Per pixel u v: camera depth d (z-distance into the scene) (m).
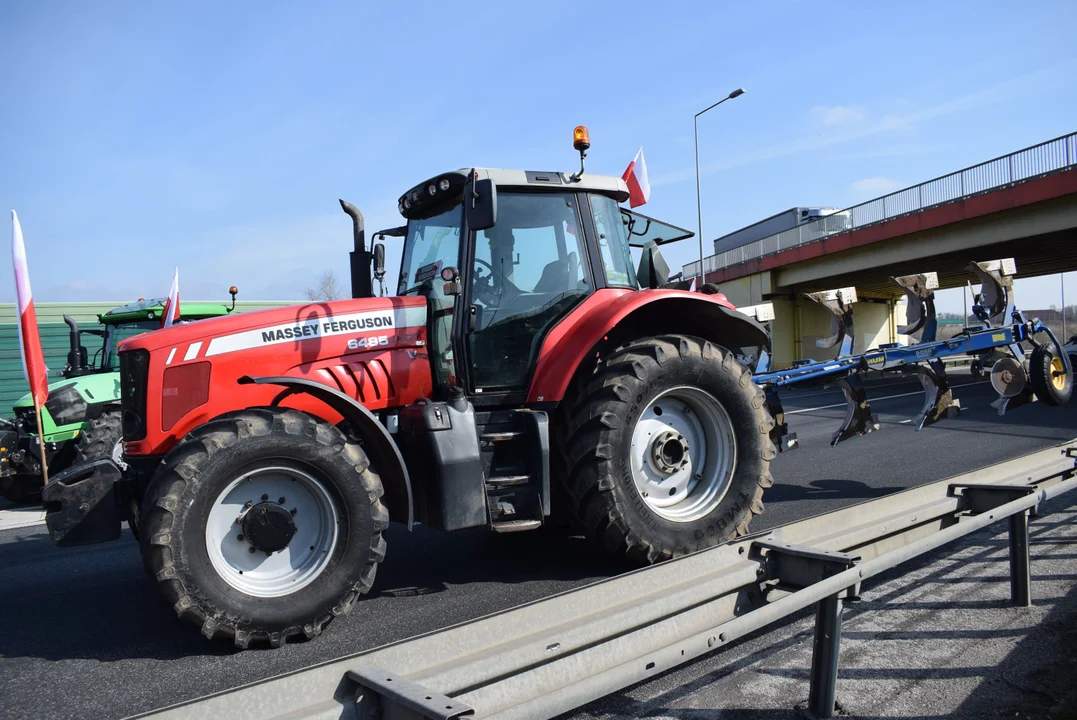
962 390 15.10
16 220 6.11
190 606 2.86
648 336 4.30
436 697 1.57
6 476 7.64
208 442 2.92
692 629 2.37
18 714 2.59
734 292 30.45
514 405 3.91
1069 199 16.80
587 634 2.09
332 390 3.16
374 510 3.19
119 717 2.54
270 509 3.04
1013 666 2.79
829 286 27.86
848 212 24.20
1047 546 4.22
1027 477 3.95
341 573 3.12
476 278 3.93
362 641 3.12
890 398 14.02
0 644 3.33
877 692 2.62
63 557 5.18
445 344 3.82
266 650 3.06
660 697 2.63
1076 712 2.45
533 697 1.86
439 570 4.16
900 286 6.06
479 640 1.97
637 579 2.34
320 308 3.67
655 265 4.47
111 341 8.67
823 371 5.57
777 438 5.60
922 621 3.24
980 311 6.18
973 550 4.20
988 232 18.92
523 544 4.66
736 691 2.66
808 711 2.48
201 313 8.94
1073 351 10.16
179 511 2.85
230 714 1.58
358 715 1.72
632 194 6.34
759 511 4.11
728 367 4.01
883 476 6.44
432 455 3.33
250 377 3.03
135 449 3.34
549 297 4.05
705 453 4.12
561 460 3.86
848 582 2.35
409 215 4.57
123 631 3.45
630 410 3.73
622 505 3.68
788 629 3.21
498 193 4.04
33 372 6.17
